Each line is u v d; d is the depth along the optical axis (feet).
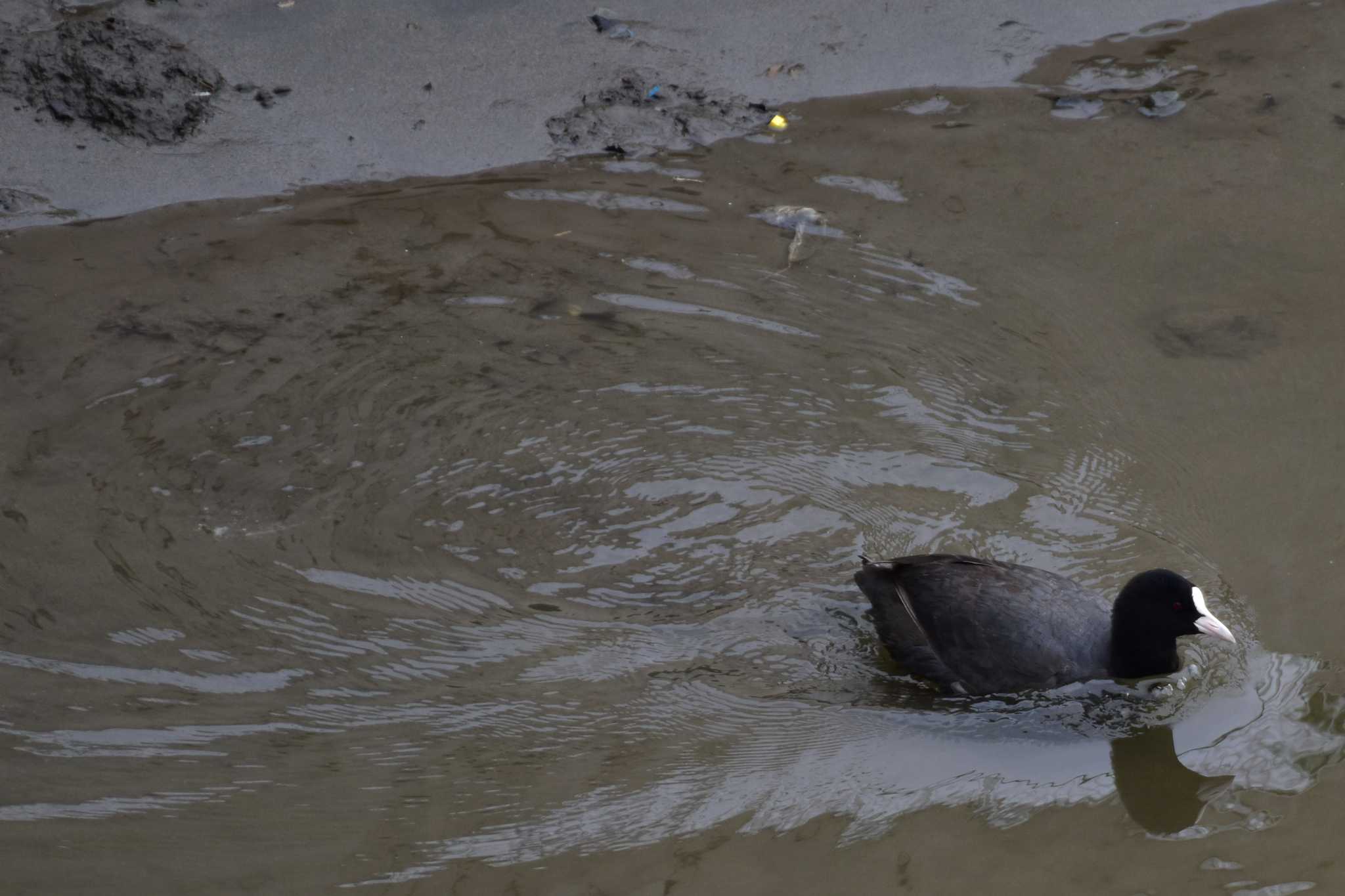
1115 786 83.87
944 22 153.69
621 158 139.64
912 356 116.26
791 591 97.09
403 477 104.68
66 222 130.31
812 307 121.49
